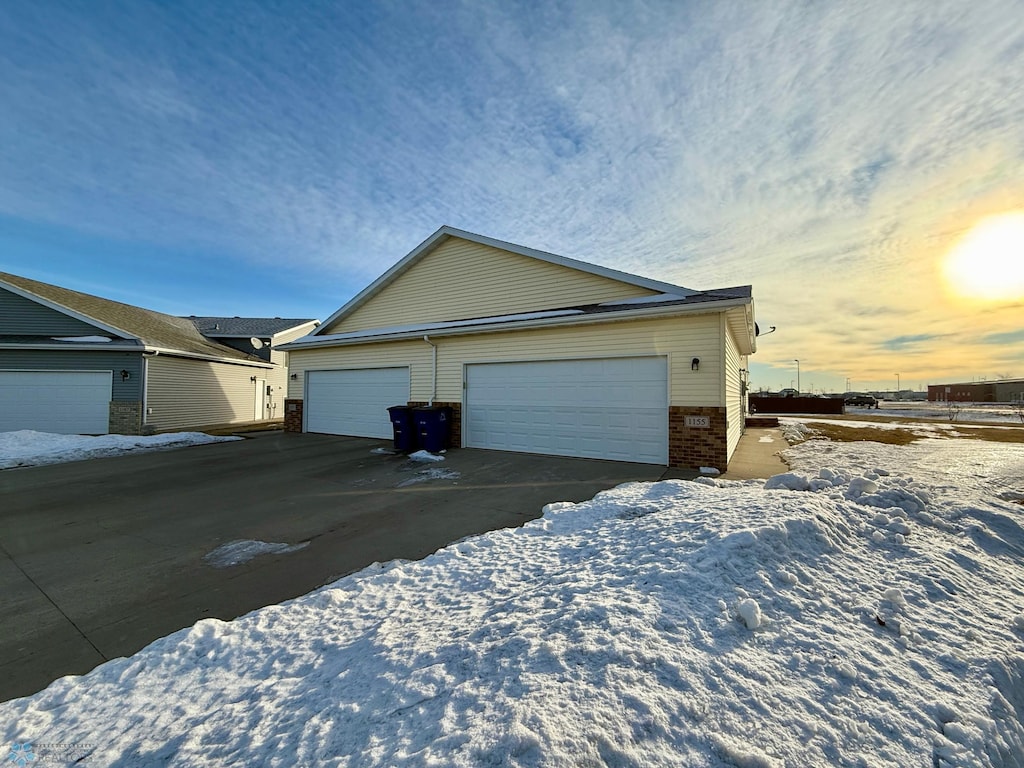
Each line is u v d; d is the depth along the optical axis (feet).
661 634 6.99
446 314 42.65
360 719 5.77
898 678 6.38
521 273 38.81
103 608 10.58
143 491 22.27
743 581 8.58
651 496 16.49
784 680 6.15
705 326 26.32
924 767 4.99
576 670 6.22
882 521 12.06
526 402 32.48
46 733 6.15
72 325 48.11
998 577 9.91
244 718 6.11
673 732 5.20
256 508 19.07
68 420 45.55
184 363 53.67
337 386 44.57
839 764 4.95
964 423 65.26
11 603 10.86
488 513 17.95
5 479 25.46
